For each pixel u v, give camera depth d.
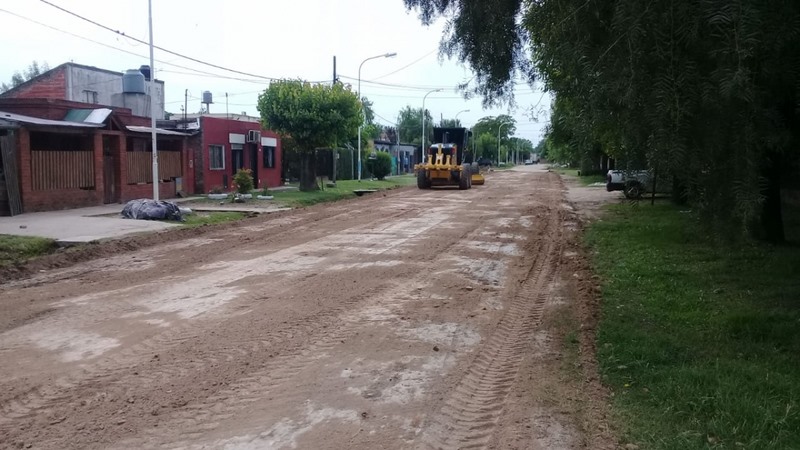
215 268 10.51
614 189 26.94
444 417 4.75
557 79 7.45
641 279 9.50
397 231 15.28
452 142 35.91
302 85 26.77
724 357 5.94
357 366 5.79
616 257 11.52
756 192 4.82
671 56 4.99
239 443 4.30
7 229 13.88
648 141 5.14
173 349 6.23
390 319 7.37
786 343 6.33
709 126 4.94
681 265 10.37
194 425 4.58
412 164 67.25
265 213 19.16
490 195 28.59
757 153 5.12
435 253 12.05
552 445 4.30
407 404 4.97
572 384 5.44
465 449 4.26
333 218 18.28
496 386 5.41
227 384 5.34
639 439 4.33
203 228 15.51
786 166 10.88
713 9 4.61
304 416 4.73
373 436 4.41
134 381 5.41
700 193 5.50
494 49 9.23
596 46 5.70
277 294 8.53
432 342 6.56
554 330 7.08
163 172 23.73
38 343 6.48
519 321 7.48
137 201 17.27
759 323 6.83
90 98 33.12
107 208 19.30
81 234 13.50
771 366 5.66
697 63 4.97
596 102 5.49
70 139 19.77
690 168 5.07
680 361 5.86
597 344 6.48
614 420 4.67
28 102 19.58
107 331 6.88
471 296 8.64
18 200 17.09
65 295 8.61
